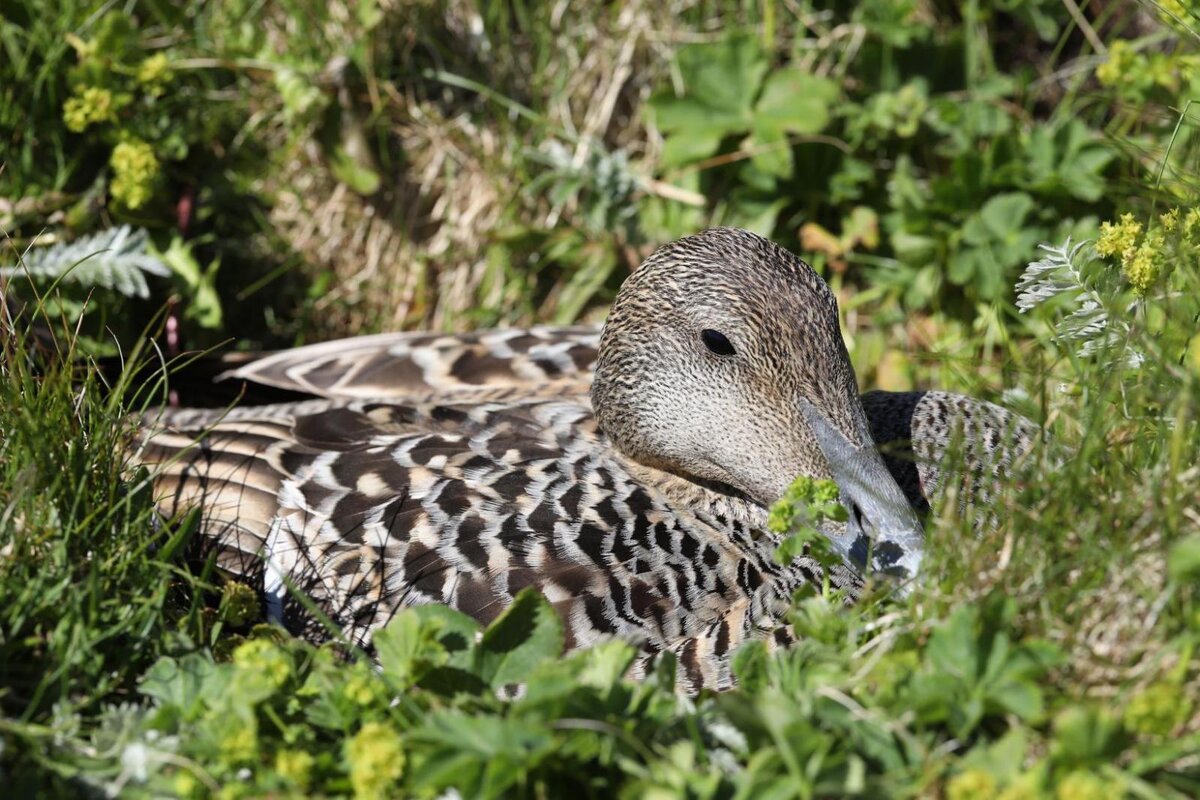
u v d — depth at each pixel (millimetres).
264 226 11047
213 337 10555
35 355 8266
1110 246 7109
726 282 7637
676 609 7023
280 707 5551
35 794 5109
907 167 10750
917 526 6855
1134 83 9961
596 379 8156
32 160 10102
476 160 11336
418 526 7266
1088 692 5332
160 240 10430
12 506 6125
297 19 11000
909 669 5348
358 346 9320
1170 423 5984
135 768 5172
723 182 11133
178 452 7910
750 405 7582
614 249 11125
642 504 7551
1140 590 5453
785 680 5527
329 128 11023
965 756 4988
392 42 11172
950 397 8266
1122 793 4617
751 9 11305
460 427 8109
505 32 11266
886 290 10711
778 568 7203
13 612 5887
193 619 6434
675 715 5438
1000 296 8906
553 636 5688
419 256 11312
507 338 9211
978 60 11211
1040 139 10281
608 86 11359
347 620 7105
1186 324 6402
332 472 7605
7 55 10086
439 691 5543
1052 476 6023
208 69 10828
